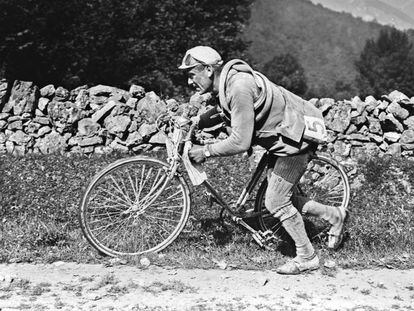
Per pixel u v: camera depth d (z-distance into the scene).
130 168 5.89
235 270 4.81
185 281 4.57
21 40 13.90
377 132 7.92
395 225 5.75
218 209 6.03
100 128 8.02
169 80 17.17
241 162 7.35
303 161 4.75
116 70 16.55
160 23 17.89
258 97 4.56
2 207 6.14
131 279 4.56
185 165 4.87
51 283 4.45
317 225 5.59
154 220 5.25
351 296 4.39
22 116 8.11
